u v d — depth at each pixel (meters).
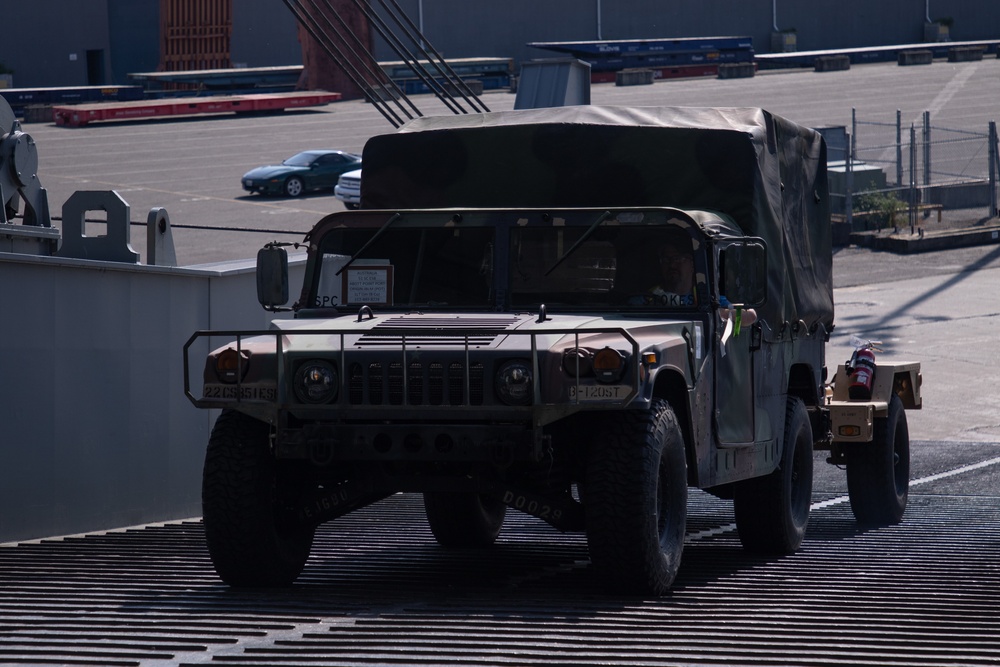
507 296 16.98
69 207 27.05
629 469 14.73
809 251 21.55
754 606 14.66
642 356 14.70
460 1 177.12
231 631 12.98
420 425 14.80
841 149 85.81
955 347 54.84
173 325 25.39
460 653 11.88
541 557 19.36
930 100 138.00
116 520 23.86
